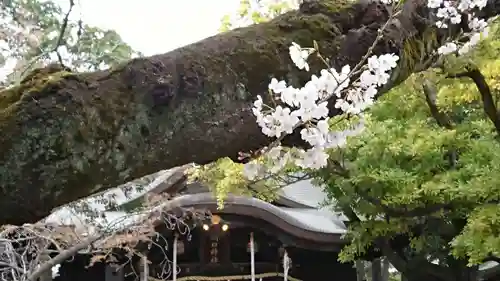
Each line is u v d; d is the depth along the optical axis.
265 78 1.00
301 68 1.07
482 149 5.16
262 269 8.90
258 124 0.99
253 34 1.04
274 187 6.23
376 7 1.20
